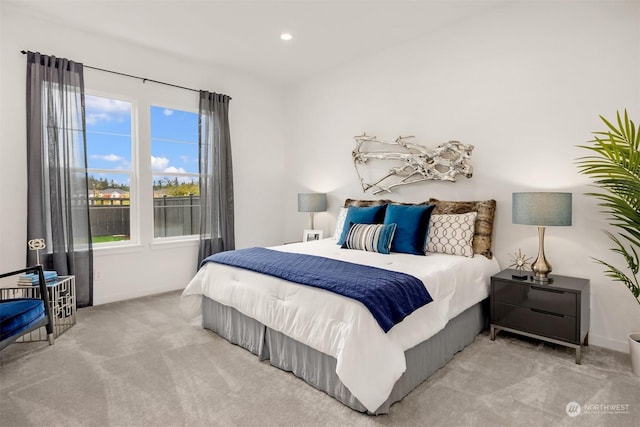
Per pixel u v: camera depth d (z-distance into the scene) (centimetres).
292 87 516
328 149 466
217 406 186
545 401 189
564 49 274
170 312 339
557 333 240
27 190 317
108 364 233
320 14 320
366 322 178
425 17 325
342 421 173
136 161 391
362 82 421
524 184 296
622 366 227
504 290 264
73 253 338
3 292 307
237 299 255
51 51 332
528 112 293
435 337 222
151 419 175
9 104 311
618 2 250
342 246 338
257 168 502
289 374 221
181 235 440
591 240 264
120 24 337
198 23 335
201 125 432
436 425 170
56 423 172
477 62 322
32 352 250
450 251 299
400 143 378
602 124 258
